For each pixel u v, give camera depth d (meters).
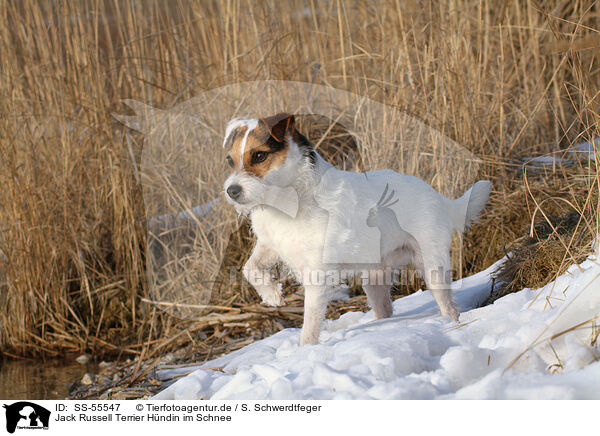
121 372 3.74
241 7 4.67
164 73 4.65
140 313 4.46
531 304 2.58
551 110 4.72
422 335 2.40
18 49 4.71
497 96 4.47
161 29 4.71
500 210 3.98
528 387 1.82
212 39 4.48
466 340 2.41
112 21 4.89
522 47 4.81
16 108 4.58
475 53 4.99
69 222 4.57
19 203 4.37
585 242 2.94
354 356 2.21
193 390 2.59
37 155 4.57
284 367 2.45
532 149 4.64
